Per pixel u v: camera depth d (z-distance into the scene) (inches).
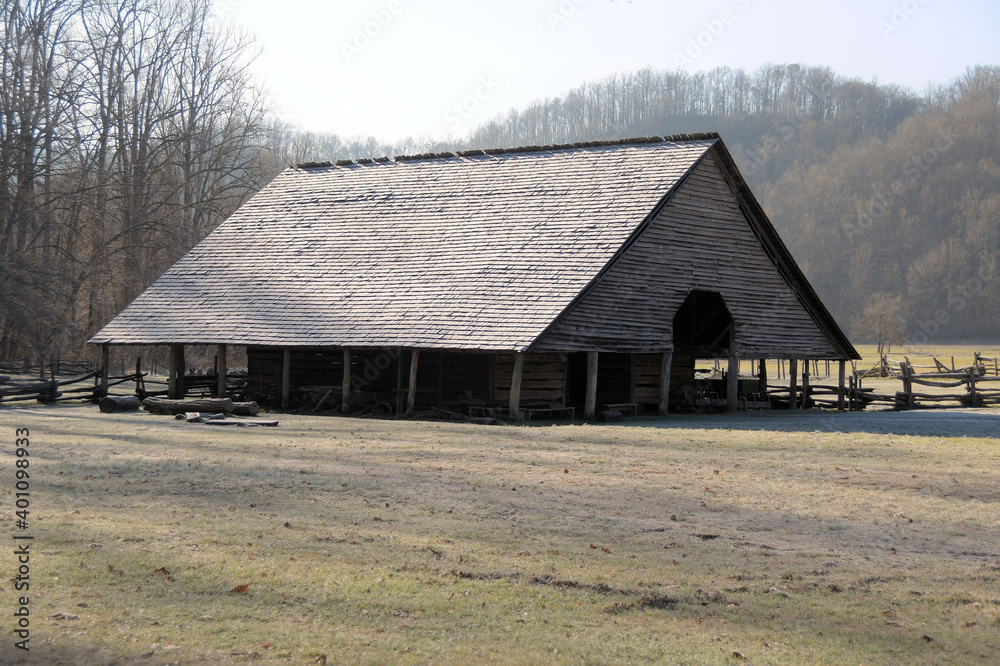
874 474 602.2
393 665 276.2
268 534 406.9
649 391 1217.4
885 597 357.4
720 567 386.3
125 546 375.2
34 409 1064.2
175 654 274.4
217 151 2420.0
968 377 1355.8
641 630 315.9
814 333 1286.9
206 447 680.4
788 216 4608.8
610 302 1056.8
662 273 1113.4
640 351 1079.6
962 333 4136.3
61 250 1883.6
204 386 1320.1
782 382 2038.6
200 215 2395.4
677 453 688.4
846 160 4638.3
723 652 299.6
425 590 342.3
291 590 334.0
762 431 866.8
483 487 530.6
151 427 836.6
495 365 1096.2
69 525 406.3
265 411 1124.5
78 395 1298.0
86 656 268.5
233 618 306.3
